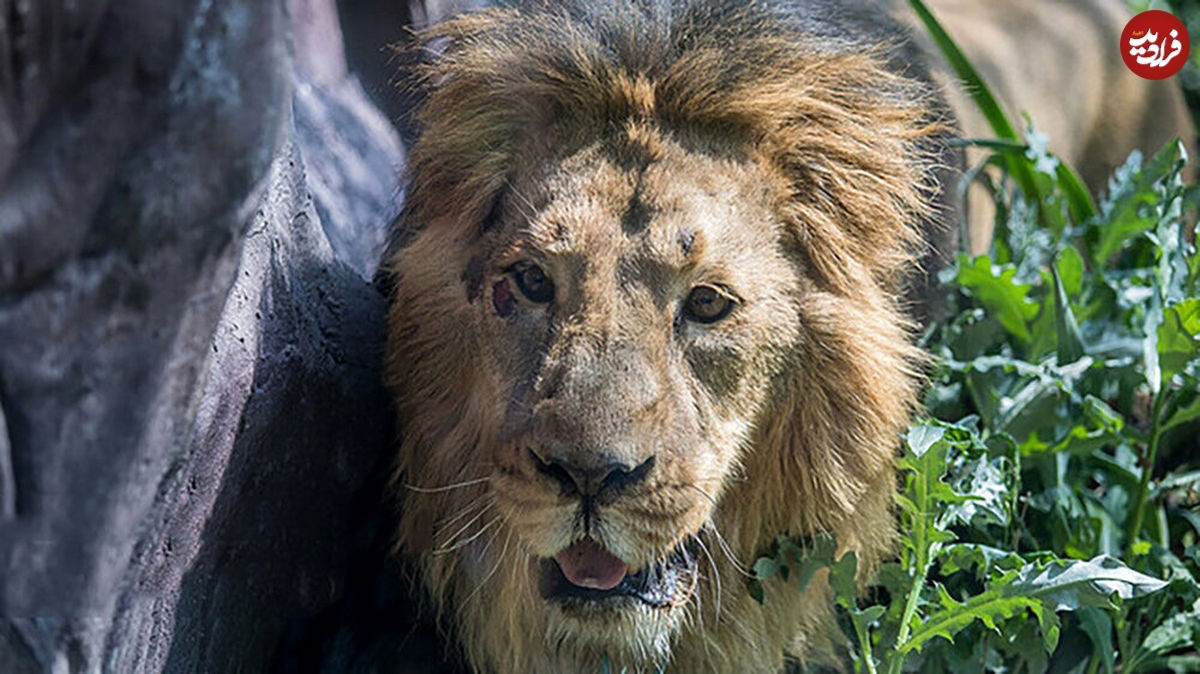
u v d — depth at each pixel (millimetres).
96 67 3641
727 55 5844
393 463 6781
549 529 5379
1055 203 8445
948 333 7676
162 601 5102
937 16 10117
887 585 6141
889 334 6289
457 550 6371
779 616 6531
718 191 5695
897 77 6492
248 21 3762
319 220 6922
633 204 5555
